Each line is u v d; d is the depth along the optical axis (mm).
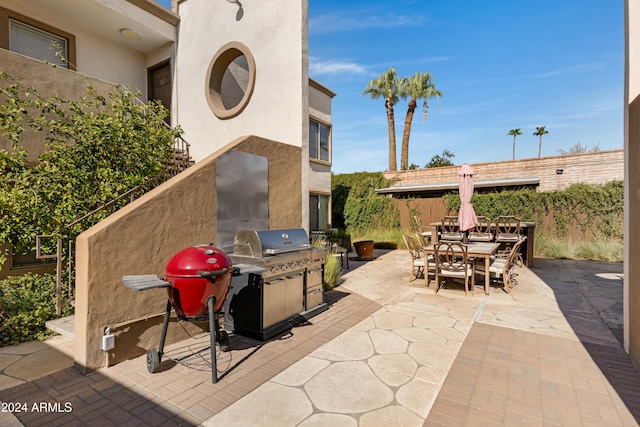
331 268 6906
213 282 3100
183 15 9109
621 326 4543
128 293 3492
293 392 2848
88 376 3113
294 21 6910
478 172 15742
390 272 8781
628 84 3699
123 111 5656
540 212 11930
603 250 10367
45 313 4395
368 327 4527
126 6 8141
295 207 6609
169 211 3973
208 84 8336
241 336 4195
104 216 5074
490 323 4680
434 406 2654
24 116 4988
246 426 2383
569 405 2668
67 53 8328
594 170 12875
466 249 6125
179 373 3189
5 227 4566
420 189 16344
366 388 2922
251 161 5445
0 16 7125
